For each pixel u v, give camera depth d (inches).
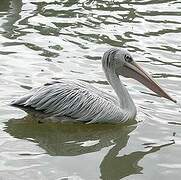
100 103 415.2
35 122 414.3
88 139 397.7
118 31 598.2
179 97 452.4
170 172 351.6
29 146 380.8
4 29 594.9
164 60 526.0
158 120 419.5
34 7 671.1
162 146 384.2
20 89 451.2
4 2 680.4
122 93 426.9
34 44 555.5
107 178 343.3
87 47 551.8
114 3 692.1
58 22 621.9
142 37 583.2
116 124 420.8
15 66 498.0
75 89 414.6
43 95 406.0
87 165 358.6
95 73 492.7
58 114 410.6
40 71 490.0
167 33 596.4
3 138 389.1
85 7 675.4
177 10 671.1
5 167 349.4
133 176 347.3
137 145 387.5
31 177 338.6
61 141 392.2
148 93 463.5
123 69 429.7
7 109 426.0
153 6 684.1
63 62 513.3
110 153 377.1
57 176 341.4
